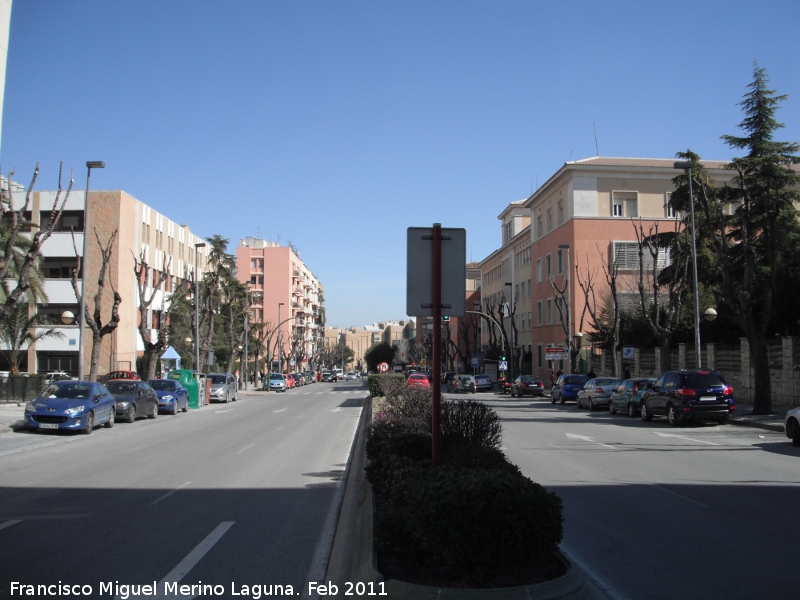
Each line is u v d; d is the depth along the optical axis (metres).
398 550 6.04
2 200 21.75
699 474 12.59
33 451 16.75
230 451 16.59
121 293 48.22
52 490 11.11
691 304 36.12
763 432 20.80
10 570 6.68
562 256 54.78
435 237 7.46
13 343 38.84
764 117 30.11
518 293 70.44
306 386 82.06
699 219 33.19
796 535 8.09
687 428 22.20
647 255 51.31
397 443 9.31
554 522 5.61
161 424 25.28
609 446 17.02
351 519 8.53
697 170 34.25
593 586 6.24
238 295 70.94
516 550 5.47
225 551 7.40
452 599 5.18
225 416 29.92
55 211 21.23
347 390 65.62
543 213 60.84
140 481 12.05
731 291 25.09
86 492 10.93
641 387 27.05
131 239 50.16
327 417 28.52
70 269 48.25
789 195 31.23
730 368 31.77
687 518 8.96
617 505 9.77
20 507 9.70
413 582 5.57
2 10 20.03
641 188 52.66
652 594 6.04
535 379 48.16
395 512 6.22
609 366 45.06
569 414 29.72
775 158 29.33
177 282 59.75
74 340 47.56
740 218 28.38
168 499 10.33
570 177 52.78
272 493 10.86
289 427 23.59
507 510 5.49
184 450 16.83
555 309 56.97
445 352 94.06
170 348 39.56
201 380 38.88
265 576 6.54
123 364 48.41
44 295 37.25
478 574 5.50
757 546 7.60
